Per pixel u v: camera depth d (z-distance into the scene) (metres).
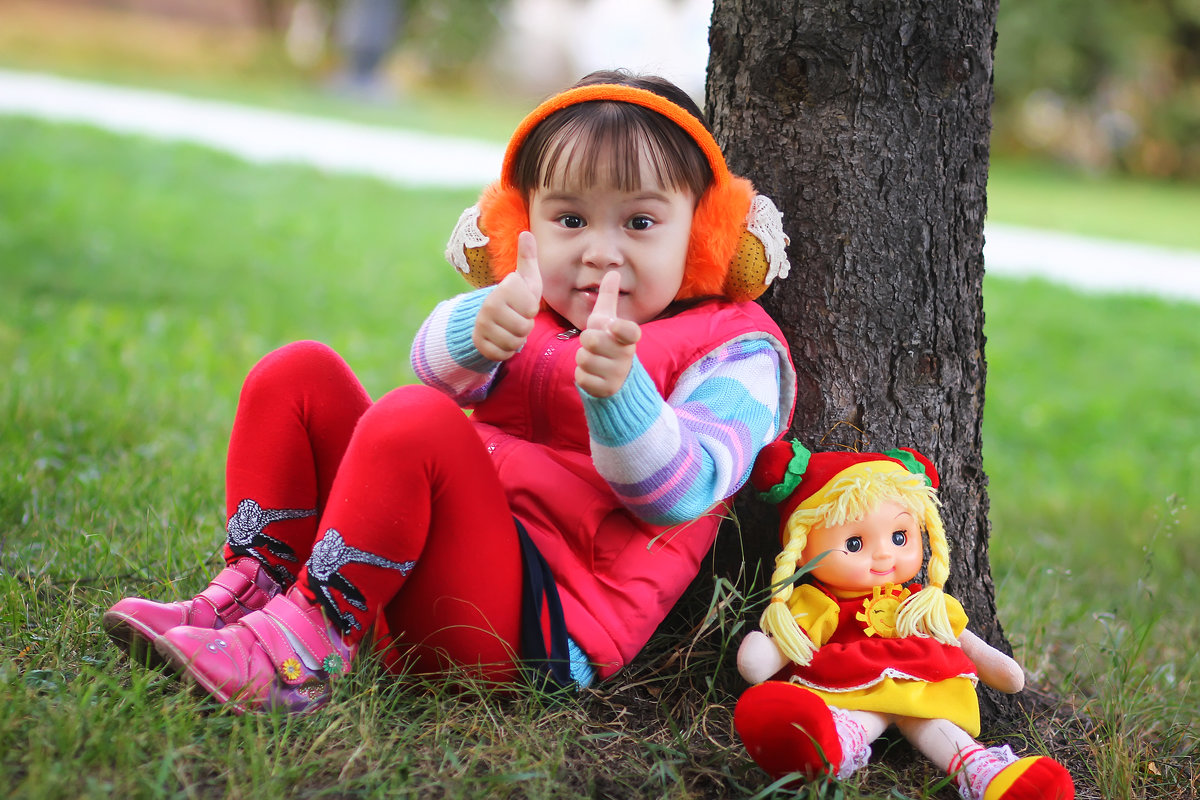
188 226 8.15
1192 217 16.42
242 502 2.09
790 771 1.84
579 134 2.04
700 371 2.09
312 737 1.86
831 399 2.38
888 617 2.07
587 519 2.03
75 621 2.21
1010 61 21.38
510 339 1.94
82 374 4.36
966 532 2.47
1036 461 5.07
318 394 2.09
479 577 1.92
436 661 2.00
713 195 2.12
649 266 2.08
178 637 1.82
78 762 1.71
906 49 2.32
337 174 11.46
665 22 27.41
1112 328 7.98
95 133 11.45
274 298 6.43
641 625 2.04
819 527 2.10
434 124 17.77
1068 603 3.20
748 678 2.00
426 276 7.58
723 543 2.41
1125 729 2.34
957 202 2.39
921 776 2.06
